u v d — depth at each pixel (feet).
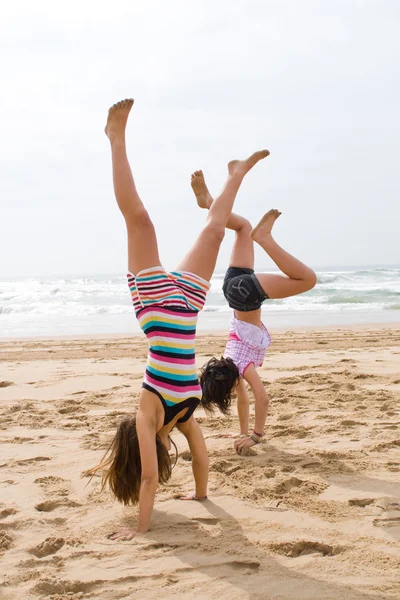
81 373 32.71
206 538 11.53
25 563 10.62
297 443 17.93
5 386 29.14
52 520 12.57
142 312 12.57
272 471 15.39
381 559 10.41
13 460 16.66
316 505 13.00
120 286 152.66
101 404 24.47
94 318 78.84
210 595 9.39
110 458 13.07
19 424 21.01
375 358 35.22
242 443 17.12
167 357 12.38
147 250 12.44
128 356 40.14
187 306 12.66
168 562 10.57
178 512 12.90
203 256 13.10
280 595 9.31
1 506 13.28
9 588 9.82
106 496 13.97
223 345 43.93
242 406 18.57
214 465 15.93
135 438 12.53
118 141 12.74
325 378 28.35
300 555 10.96
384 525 11.87
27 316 83.82
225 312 82.07
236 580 9.87
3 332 63.05
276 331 55.57
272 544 11.07
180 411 12.54
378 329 55.36
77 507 13.38
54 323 72.59
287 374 30.12
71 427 20.49
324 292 104.58
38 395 26.61
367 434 18.60
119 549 11.10
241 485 14.43
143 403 12.35
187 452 17.33
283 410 22.44
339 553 10.78
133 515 12.84
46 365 36.06
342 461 15.92
